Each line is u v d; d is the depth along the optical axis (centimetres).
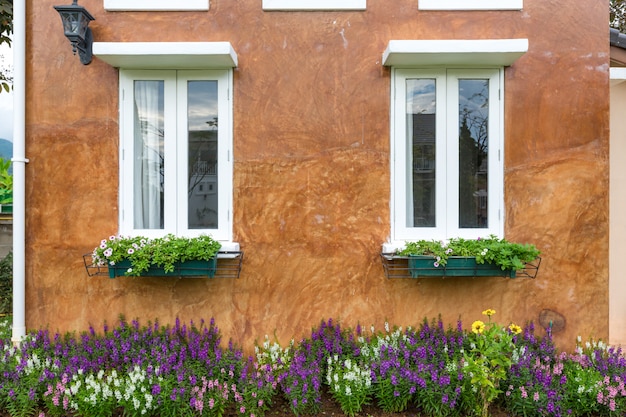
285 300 435
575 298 434
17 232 425
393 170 432
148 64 420
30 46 431
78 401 331
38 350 397
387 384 350
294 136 434
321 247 434
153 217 439
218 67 430
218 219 434
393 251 416
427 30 434
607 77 435
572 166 434
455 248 403
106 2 427
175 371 367
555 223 434
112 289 433
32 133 431
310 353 400
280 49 434
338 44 434
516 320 435
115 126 431
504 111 432
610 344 470
